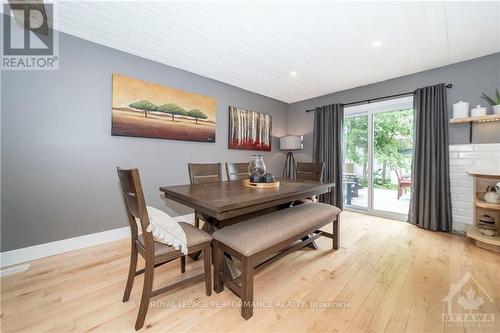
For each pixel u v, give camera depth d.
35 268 1.85
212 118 3.35
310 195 2.02
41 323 1.24
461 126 2.66
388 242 2.46
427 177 2.83
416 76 3.05
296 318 1.31
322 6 1.75
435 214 2.78
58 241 2.14
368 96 3.57
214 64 2.83
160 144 2.83
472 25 1.97
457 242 2.44
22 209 1.96
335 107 3.83
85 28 2.05
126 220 2.56
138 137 2.63
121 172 1.29
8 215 1.91
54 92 2.08
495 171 2.41
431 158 2.81
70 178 2.20
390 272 1.82
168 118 2.85
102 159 2.38
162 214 1.47
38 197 2.03
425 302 1.44
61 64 2.11
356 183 3.92
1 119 1.86
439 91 2.76
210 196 1.55
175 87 2.92
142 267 1.89
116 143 2.47
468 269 1.85
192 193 1.67
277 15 1.86
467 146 2.61
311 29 2.06
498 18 1.87
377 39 2.23
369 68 2.93
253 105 4.02
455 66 2.72
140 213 1.18
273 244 1.47
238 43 2.32
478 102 2.57
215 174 2.58
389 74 3.13
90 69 2.27
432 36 2.16
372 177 3.66
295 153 4.62
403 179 3.40
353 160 3.96
